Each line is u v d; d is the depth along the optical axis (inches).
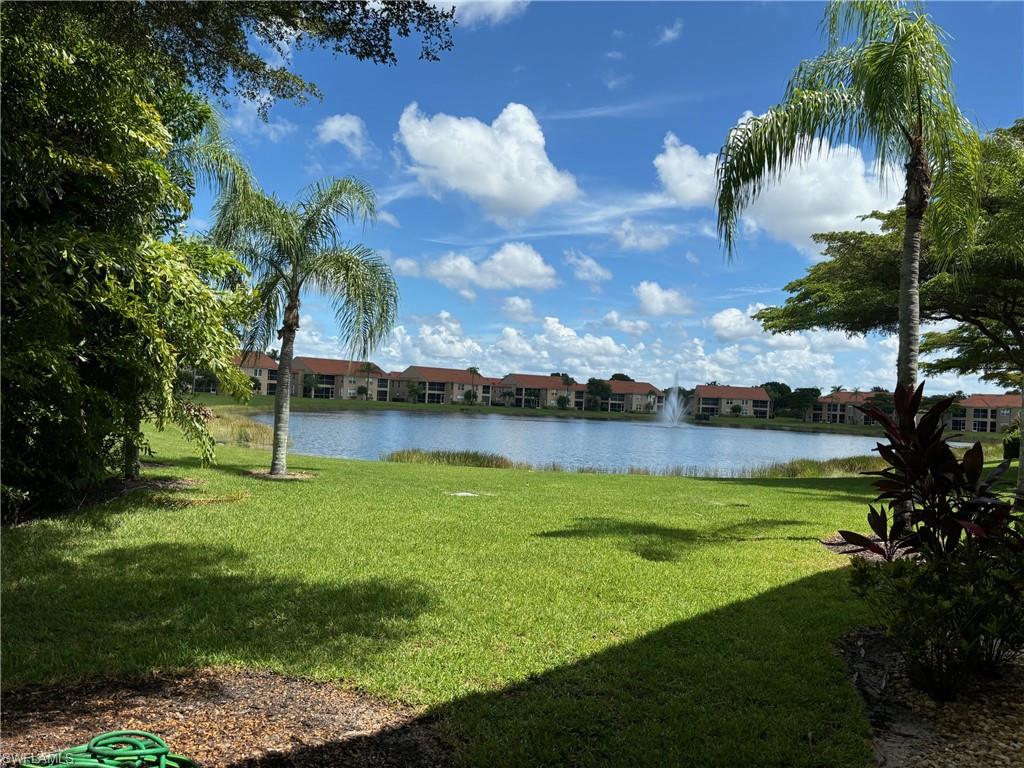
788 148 323.3
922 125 312.8
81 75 248.5
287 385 514.3
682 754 121.5
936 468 162.4
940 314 781.9
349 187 491.2
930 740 129.3
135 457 428.8
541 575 244.7
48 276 248.5
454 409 3988.7
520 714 134.8
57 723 124.2
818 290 824.9
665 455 1403.8
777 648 173.9
